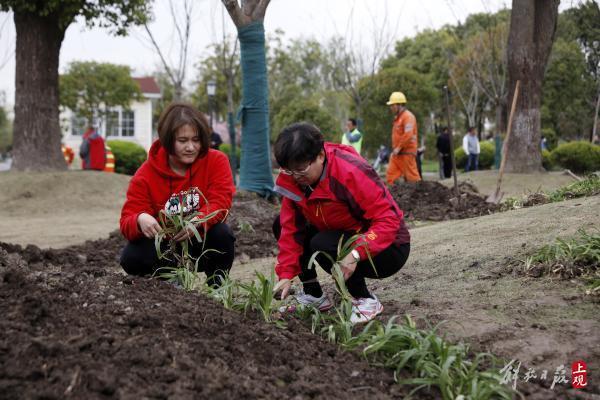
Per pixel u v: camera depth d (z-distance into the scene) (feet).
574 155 69.97
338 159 9.89
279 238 11.84
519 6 43.60
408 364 8.63
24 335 7.36
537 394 8.02
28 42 44.73
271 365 8.02
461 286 12.28
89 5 44.39
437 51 130.62
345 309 10.68
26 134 45.09
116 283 9.77
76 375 6.63
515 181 40.70
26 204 39.17
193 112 11.21
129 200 11.85
